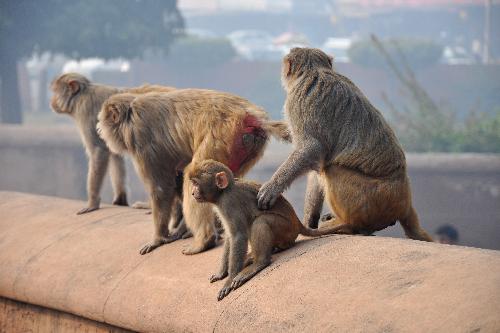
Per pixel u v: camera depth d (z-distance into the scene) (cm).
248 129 1041
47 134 2972
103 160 1261
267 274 821
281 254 859
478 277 691
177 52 5450
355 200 927
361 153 933
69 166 2980
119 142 1093
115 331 977
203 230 962
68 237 1120
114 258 1022
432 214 2420
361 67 5194
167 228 1035
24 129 2984
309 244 863
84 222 1169
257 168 2483
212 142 1030
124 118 1082
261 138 1055
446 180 2430
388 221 937
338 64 5219
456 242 1744
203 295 854
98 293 974
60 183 2986
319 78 962
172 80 5509
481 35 6394
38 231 1178
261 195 866
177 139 1062
